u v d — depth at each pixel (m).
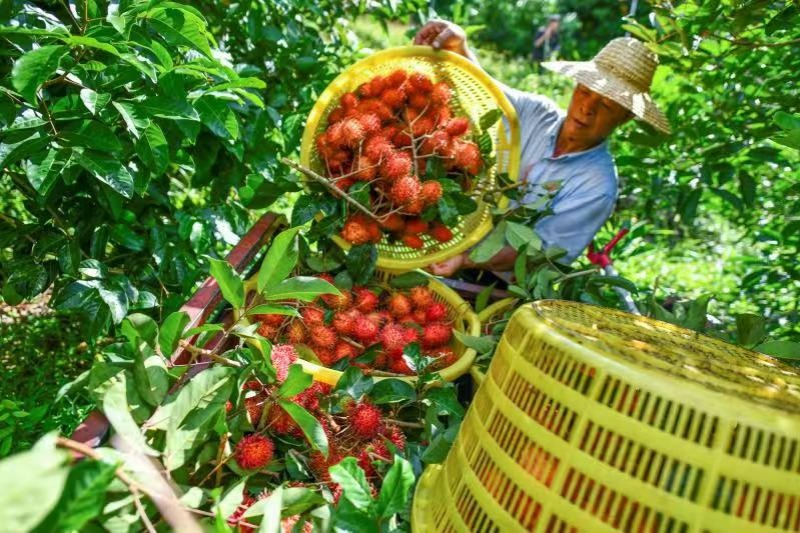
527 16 13.15
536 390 0.92
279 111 2.98
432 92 2.20
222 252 3.28
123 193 1.50
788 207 3.04
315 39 3.21
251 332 1.29
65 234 2.01
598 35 12.27
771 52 2.88
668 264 4.38
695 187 3.43
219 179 2.46
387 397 1.57
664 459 0.81
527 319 1.01
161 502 0.91
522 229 2.19
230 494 1.03
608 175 2.75
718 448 0.78
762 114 2.91
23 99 1.57
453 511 1.00
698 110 3.32
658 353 1.00
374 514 0.98
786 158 3.09
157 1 1.46
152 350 1.19
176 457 1.05
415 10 3.44
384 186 2.09
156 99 1.55
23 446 1.81
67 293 1.94
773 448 0.78
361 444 1.51
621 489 0.82
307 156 2.12
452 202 2.07
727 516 0.78
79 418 2.09
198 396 1.14
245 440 1.28
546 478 0.88
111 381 1.08
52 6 1.86
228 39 2.96
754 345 1.69
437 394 1.60
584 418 0.85
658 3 2.38
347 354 1.84
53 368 2.42
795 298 3.06
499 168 2.38
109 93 1.46
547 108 2.95
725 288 3.99
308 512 1.12
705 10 2.40
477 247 2.24
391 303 2.14
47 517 0.64
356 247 2.07
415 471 1.46
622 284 2.19
